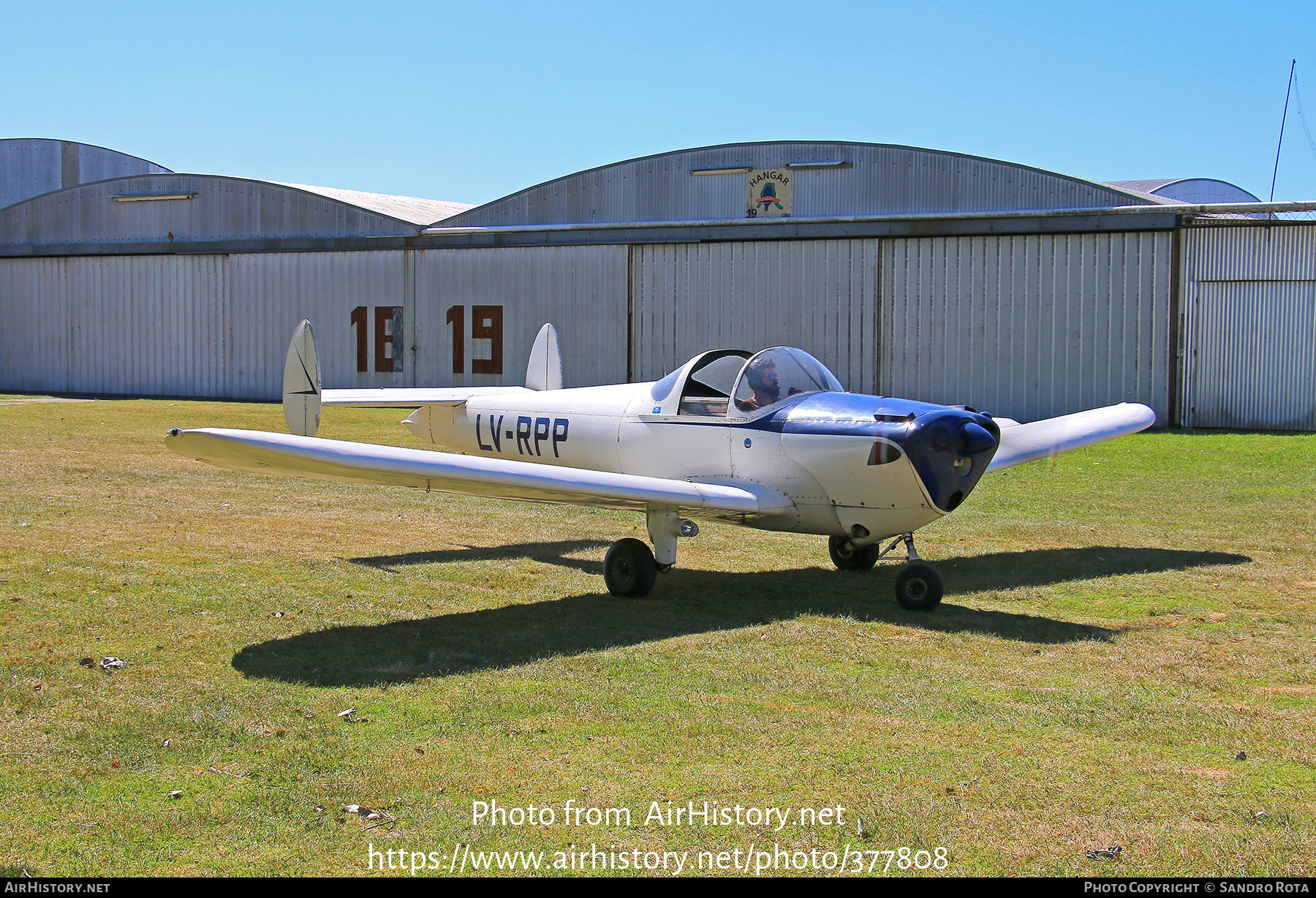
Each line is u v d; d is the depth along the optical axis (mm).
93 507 9359
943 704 4410
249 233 25844
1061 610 6195
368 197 28688
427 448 14172
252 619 5711
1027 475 12555
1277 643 5430
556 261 23141
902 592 6188
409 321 24500
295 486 11094
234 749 3854
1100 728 4141
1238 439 16328
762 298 21562
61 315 27906
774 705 4395
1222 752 3898
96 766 3691
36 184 38906
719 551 8094
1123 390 19047
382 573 7016
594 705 4371
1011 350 19766
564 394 8430
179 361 26797
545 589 6672
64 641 5180
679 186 22156
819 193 21125
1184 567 7469
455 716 4223
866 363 20875
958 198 20109
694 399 7215
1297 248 17859
